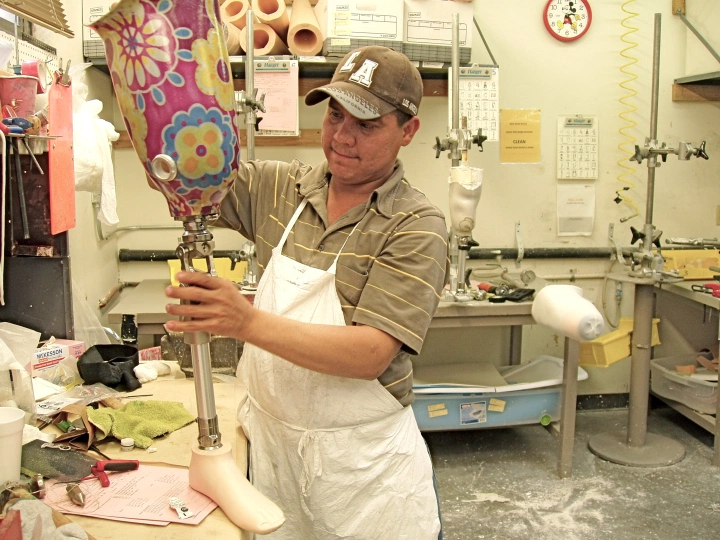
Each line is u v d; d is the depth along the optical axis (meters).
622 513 2.59
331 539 1.35
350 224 1.28
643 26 3.40
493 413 2.90
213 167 0.92
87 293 2.69
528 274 3.07
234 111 0.96
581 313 2.57
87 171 1.89
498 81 3.08
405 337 1.16
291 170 1.42
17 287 1.73
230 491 1.01
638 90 3.45
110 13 0.85
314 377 1.28
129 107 0.89
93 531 0.95
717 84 3.45
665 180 3.55
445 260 1.24
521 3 3.34
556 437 3.03
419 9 2.88
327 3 2.79
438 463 3.03
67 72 1.72
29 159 1.63
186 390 1.61
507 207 3.48
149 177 0.96
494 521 2.54
